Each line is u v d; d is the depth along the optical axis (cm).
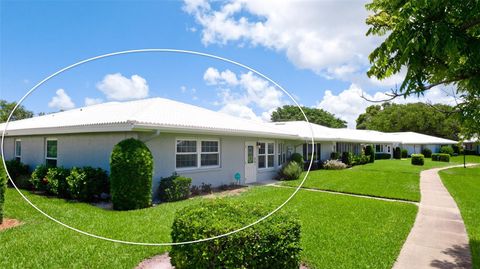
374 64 405
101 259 500
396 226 721
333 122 5312
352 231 672
